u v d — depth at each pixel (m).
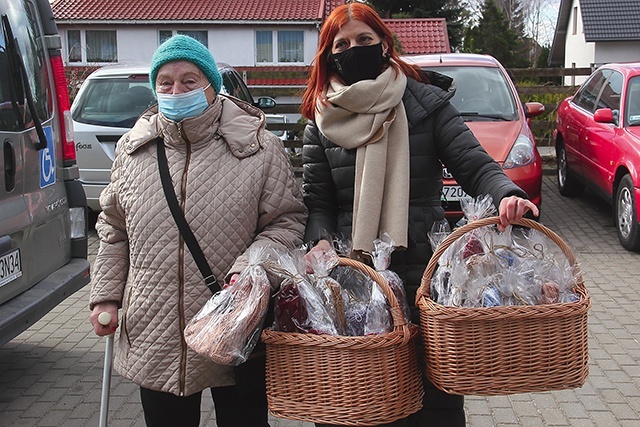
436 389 2.78
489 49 41.31
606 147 8.02
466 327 2.25
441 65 8.74
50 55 4.77
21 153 4.20
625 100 8.07
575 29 34.75
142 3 29.50
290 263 2.44
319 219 2.76
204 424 4.06
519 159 7.45
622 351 4.96
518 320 2.24
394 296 2.35
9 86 4.13
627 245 7.46
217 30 28.73
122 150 2.83
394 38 2.77
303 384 2.32
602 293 6.21
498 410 4.15
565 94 12.52
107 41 28.80
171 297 2.65
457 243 2.48
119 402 4.34
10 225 4.05
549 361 2.26
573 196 10.04
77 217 4.88
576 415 4.07
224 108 2.78
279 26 28.72
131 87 8.26
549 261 2.46
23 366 4.91
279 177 2.72
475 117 8.09
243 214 2.66
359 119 2.60
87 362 4.98
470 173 2.65
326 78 2.77
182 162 2.68
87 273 4.82
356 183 2.62
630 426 3.94
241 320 2.33
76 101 8.20
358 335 2.44
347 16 2.65
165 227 2.64
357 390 2.28
